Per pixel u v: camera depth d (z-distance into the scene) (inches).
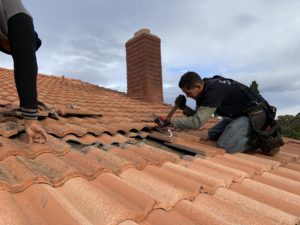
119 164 94.8
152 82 315.6
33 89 91.1
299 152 181.2
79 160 93.3
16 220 57.0
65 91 260.2
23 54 87.1
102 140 127.0
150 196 72.9
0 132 102.8
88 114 159.2
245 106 140.6
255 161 135.3
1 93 186.4
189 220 70.3
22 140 102.5
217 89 132.9
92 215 64.7
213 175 103.5
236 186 100.6
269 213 80.9
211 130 162.7
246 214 76.5
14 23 86.4
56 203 63.9
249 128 142.1
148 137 147.6
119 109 218.4
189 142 146.2
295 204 90.3
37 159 90.0
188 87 133.4
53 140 105.6
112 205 66.7
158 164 107.0
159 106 278.2
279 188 107.9
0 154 86.3
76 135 121.8
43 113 134.9
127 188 77.6
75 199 71.1
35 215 62.4
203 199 83.2
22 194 70.5
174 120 142.2
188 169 103.0
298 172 130.0
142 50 318.0
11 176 76.0
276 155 154.6
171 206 75.4
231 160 130.9
